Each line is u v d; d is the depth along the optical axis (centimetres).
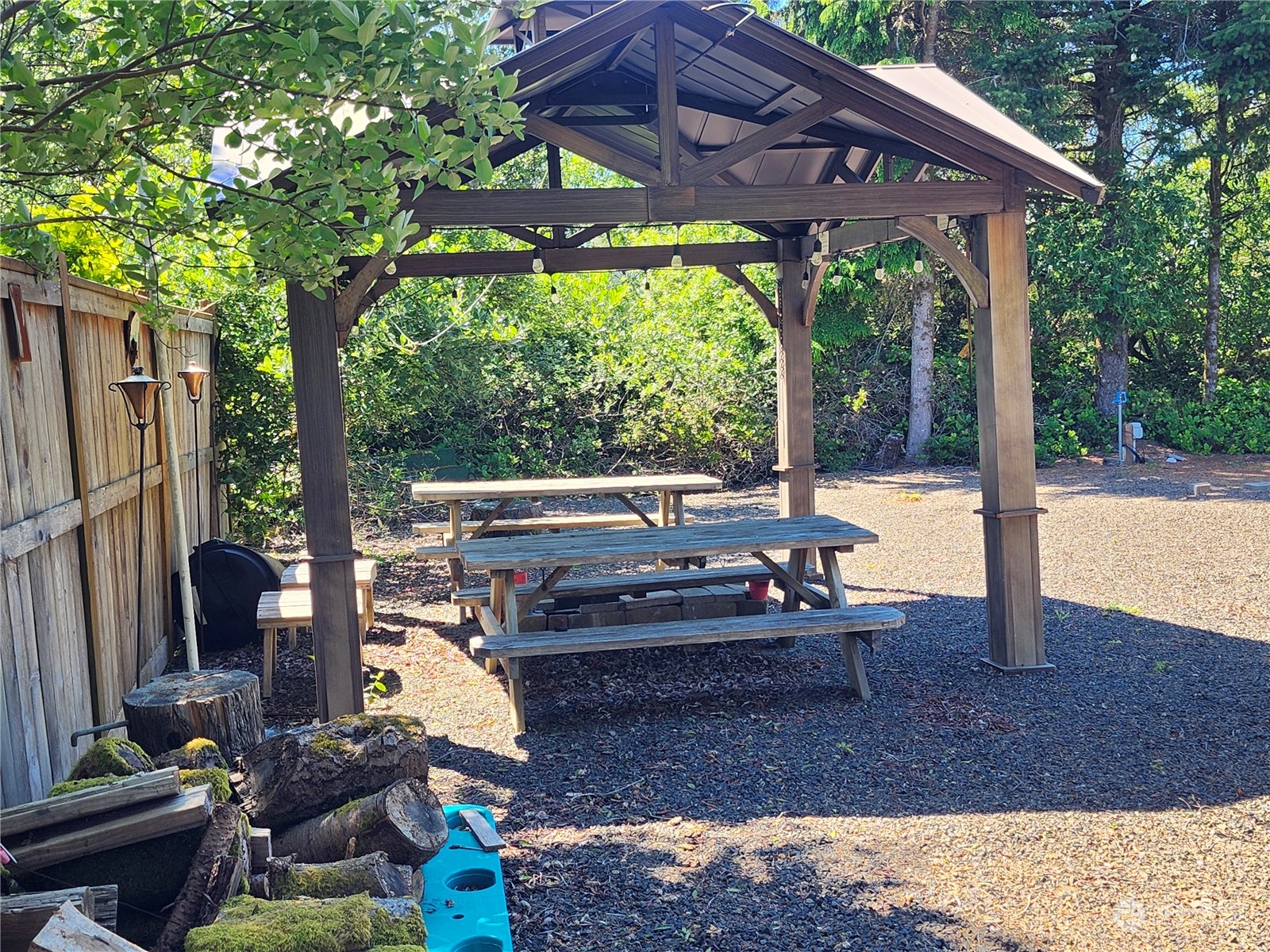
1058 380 1852
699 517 1247
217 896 269
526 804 449
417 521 1285
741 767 483
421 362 1259
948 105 667
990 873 370
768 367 1585
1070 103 1797
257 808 333
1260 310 2077
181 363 745
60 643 400
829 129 702
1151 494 1300
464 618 789
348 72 281
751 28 522
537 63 508
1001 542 607
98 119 279
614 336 1556
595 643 530
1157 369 2098
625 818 431
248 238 339
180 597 675
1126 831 400
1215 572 858
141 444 482
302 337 505
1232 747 483
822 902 354
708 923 342
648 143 874
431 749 523
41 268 401
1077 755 481
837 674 625
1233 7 1691
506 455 1494
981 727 522
